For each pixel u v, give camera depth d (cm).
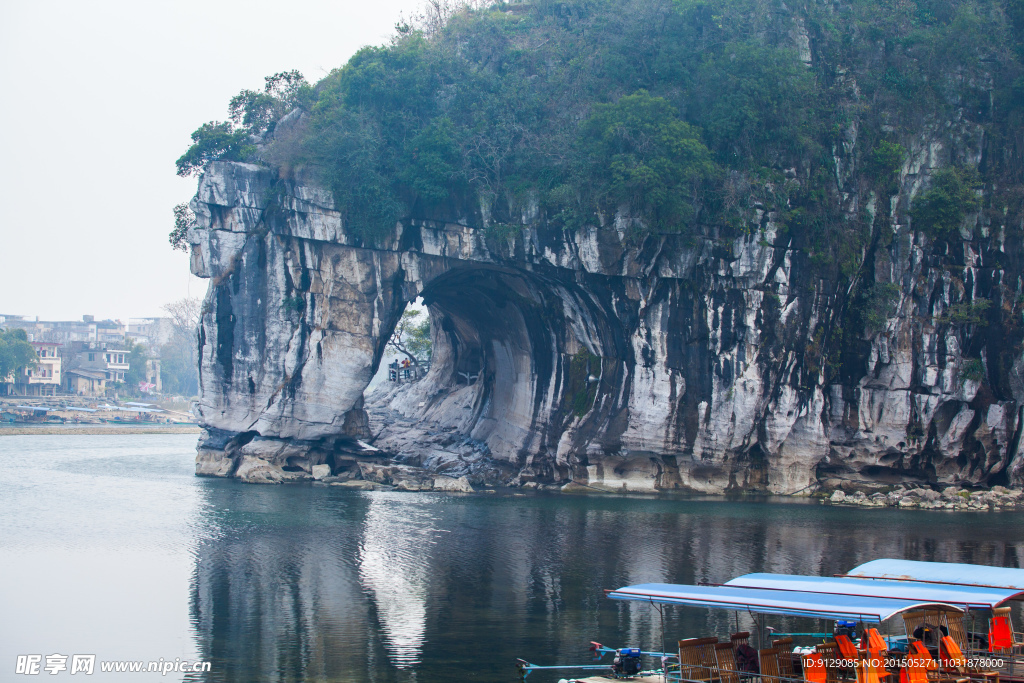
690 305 5362
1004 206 5381
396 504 4650
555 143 5397
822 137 5378
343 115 5475
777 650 1892
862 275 5384
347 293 5603
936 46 5434
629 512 4544
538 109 5538
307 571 3081
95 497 4688
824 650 1814
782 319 5284
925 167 5412
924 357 5353
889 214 5378
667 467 5559
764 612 1939
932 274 5359
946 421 5419
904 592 2041
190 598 2716
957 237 5369
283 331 5556
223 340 5581
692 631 2494
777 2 5528
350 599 2756
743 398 5309
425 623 2530
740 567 3203
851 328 5400
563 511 4541
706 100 5338
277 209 5494
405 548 3484
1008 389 5428
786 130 5241
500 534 3819
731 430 5356
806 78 5309
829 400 5456
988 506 5034
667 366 5403
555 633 2456
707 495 5412
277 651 2253
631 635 2450
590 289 5544
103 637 2330
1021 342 5406
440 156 5384
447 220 5575
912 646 1808
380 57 5528
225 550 3372
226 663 2156
